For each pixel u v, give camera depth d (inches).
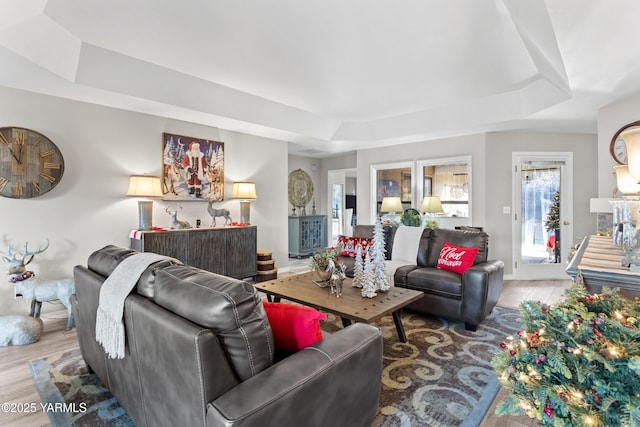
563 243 201.5
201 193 177.8
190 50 113.7
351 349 54.9
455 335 114.6
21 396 78.7
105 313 63.2
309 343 56.6
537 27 88.0
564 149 199.2
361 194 253.6
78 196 136.9
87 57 112.2
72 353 101.2
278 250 221.1
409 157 227.9
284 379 44.9
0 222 120.0
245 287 48.5
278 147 218.2
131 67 122.5
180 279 54.6
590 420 32.0
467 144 203.5
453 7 87.6
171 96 139.4
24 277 115.5
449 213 213.8
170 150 164.7
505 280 198.8
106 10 90.4
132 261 67.0
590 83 120.6
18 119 122.5
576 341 36.1
